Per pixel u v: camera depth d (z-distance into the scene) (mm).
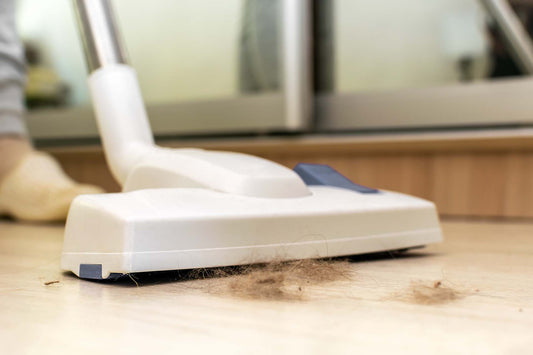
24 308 347
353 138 1149
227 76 1308
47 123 1552
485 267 524
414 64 1181
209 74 1324
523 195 1142
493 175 1163
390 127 1213
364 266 526
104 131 617
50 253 613
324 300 370
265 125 1272
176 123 1374
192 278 443
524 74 1112
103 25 633
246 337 280
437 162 1207
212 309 343
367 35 1208
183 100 1357
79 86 1509
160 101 1384
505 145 1103
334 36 1235
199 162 510
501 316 329
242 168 501
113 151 609
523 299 380
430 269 510
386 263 547
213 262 433
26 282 434
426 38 1161
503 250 658
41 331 292
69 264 456
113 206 425
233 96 1303
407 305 357
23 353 254
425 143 1108
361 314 331
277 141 1214
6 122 1061
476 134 1050
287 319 318
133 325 305
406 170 1235
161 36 1351
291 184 513
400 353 255
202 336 281
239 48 1282
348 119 1247
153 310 341
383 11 1187
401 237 563
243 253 447
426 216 595
